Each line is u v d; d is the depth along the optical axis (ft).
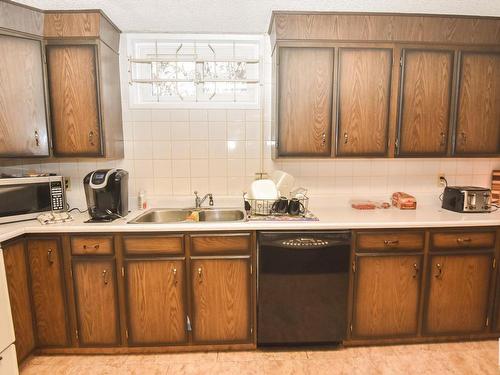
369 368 5.77
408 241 6.04
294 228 5.85
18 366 5.49
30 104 6.12
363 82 6.54
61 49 6.18
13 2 5.72
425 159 7.77
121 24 6.86
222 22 6.81
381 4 6.00
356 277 6.06
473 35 6.53
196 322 6.06
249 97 7.67
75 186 7.49
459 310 6.31
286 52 6.41
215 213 7.38
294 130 6.62
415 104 6.63
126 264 5.86
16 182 5.98
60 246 5.77
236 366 5.82
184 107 7.49
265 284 5.95
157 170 7.65
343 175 7.72
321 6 6.09
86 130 6.42
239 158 7.71
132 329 6.03
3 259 5.14
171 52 7.47
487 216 6.49
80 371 5.70
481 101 6.72
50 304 5.90
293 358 6.03
